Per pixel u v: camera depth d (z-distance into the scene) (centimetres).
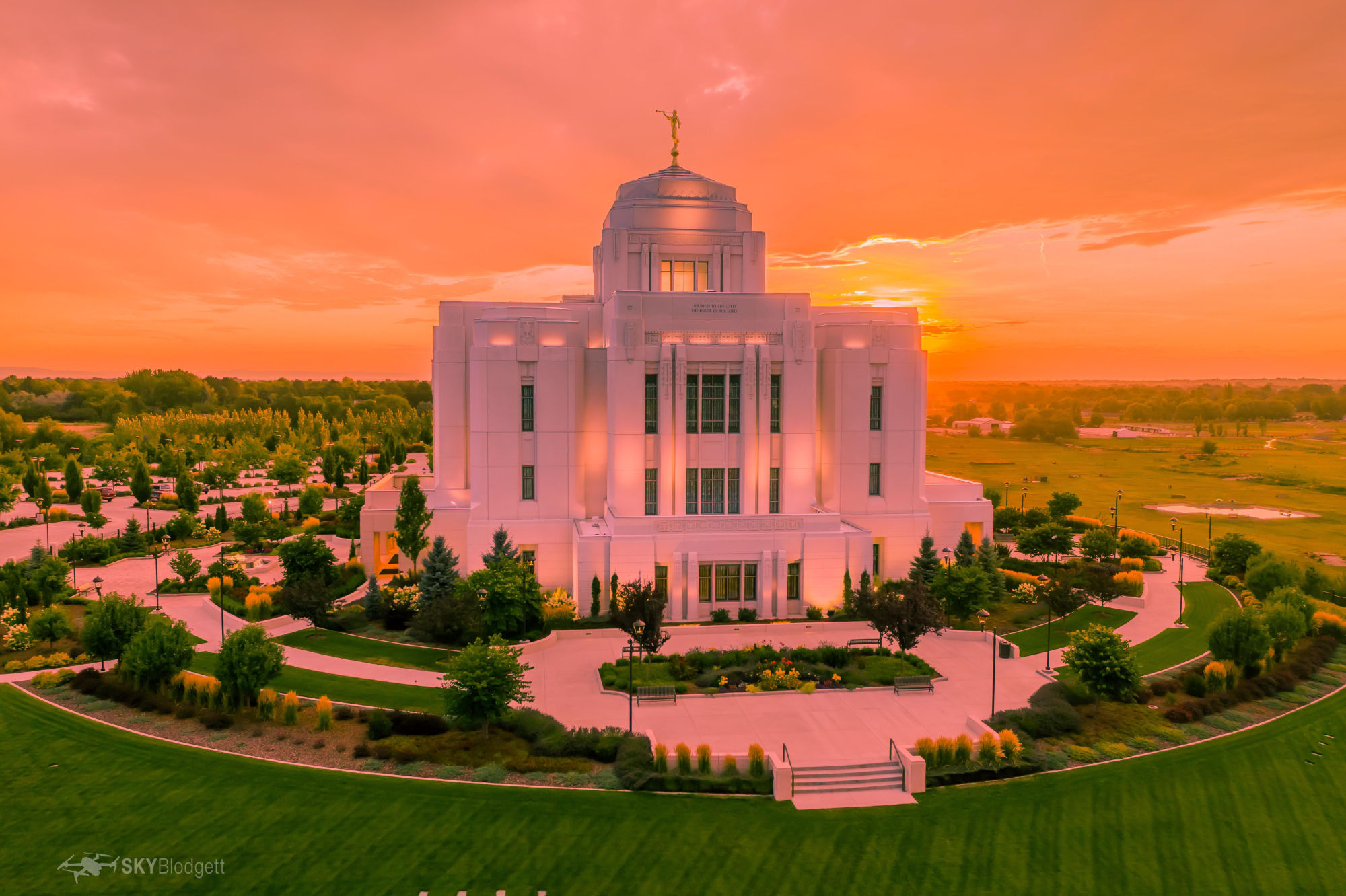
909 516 6531
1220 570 7288
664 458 6053
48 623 4916
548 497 6281
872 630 5503
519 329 6141
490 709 3669
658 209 6869
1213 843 3050
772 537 5738
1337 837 3103
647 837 3008
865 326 6462
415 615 5509
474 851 2894
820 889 2742
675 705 4225
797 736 3844
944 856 2944
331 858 2833
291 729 3825
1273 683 4519
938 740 3556
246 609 5722
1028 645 5331
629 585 4988
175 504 11288
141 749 3612
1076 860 2930
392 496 7081
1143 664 4972
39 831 2967
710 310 6225
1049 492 14888
